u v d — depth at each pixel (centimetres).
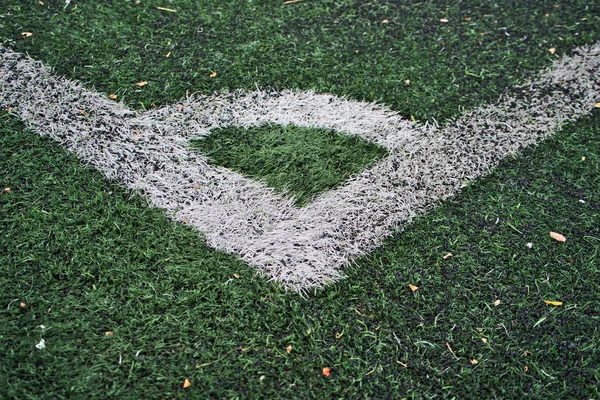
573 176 235
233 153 239
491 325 192
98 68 265
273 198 225
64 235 206
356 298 197
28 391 169
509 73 275
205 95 259
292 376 178
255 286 198
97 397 171
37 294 191
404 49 283
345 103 259
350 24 293
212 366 179
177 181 228
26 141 235
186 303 192
